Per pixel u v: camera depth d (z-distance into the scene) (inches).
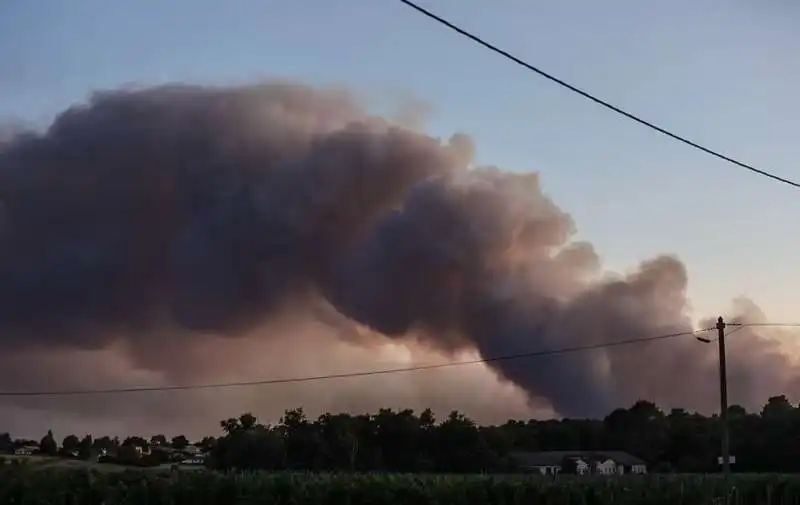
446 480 1680.6
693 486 1772.9
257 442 2854.3
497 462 3157.0
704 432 3454.7
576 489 1665.8
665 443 3511.3
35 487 1401.3
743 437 3218.5
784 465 3102.9
